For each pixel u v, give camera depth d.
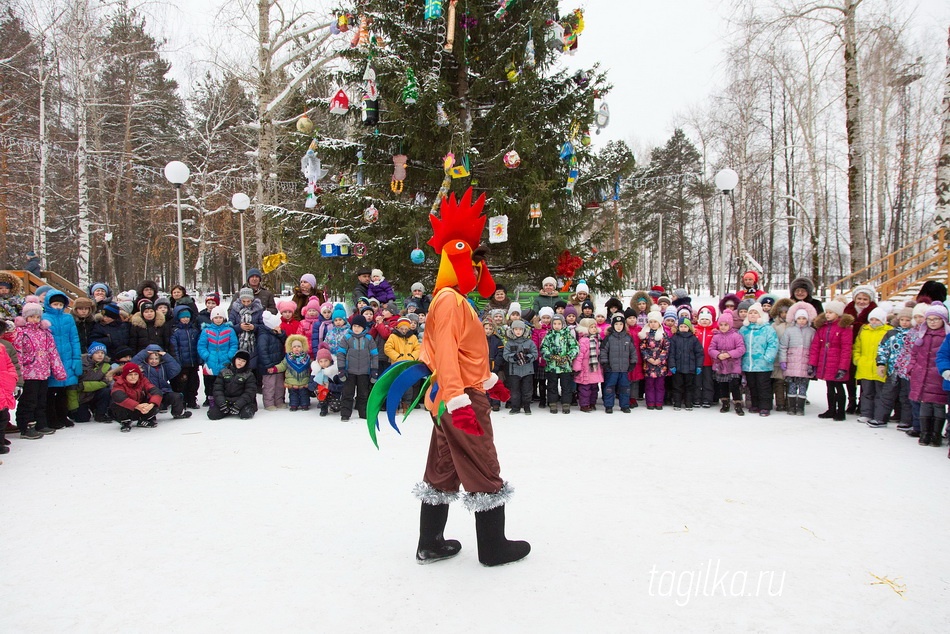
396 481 4.23
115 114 22.38
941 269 12.30
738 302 7.77
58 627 2.32
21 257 25.08
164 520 3.49
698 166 37.53
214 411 6.53
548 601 2.51
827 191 26.72
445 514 2.93
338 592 2.60
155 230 26.33
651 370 7.07
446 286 2.86
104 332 6.69
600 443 5.38
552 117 9.49
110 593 2.60
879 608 2.46
